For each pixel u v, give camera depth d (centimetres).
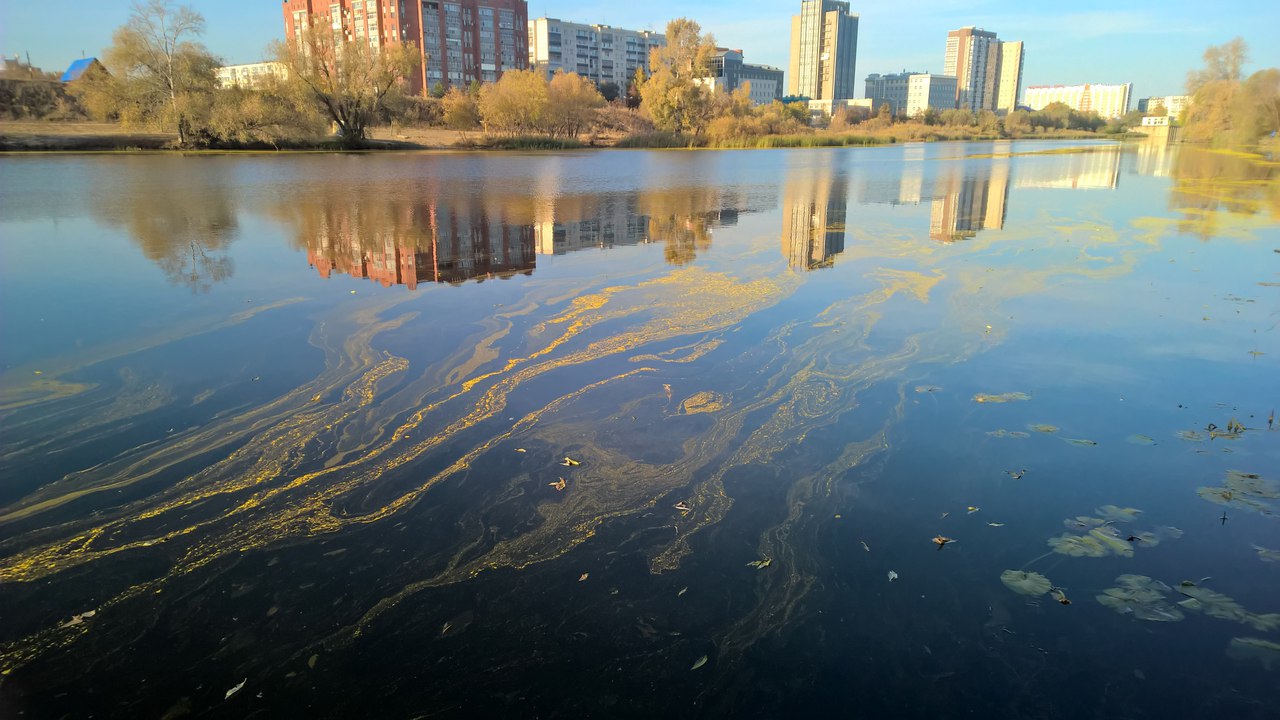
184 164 2477
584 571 259
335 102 3891
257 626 231
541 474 326
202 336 514
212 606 240
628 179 2053
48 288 648
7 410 389
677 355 484
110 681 208
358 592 247
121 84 3186
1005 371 456
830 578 254
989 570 257
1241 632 224
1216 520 287
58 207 1228
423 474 326
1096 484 317
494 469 330
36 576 255
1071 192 1596
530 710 197
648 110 5638
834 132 7100
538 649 221
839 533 282
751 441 360
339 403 400
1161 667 211
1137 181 1877
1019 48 17475
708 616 235
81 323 544
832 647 221
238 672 212
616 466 335
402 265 767
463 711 197
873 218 1167
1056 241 925
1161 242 913
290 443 353
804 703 199
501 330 534
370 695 203
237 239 916
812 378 444
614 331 534
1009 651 218
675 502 304
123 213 1157
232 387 423
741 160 3325
